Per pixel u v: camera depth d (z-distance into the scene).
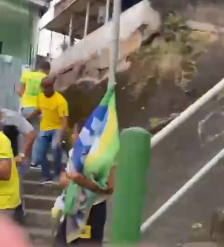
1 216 2.83
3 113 3.83
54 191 5.52
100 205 2.67
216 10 6.12
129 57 6.41
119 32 6.12
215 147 4.34
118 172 1.71
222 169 3.90
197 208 3.74
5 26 10.73
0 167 3.19
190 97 5.80
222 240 3.64
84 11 10.07
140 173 1.69
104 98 2.68
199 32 6.06
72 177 2.62
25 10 10.93
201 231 3.71
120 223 1.69
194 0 6.16
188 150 4.11
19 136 4.02
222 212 3.76
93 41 8.15
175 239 3.43
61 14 10.38
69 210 2.67
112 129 2.60
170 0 6.21
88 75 8.30
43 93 5.78
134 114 6.05
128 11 6.67
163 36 6.18
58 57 10.23
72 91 8.85
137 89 6.15
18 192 3.38
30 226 4.70
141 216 1.70
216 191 3.91
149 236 2.70
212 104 4.37
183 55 6.00
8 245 2.01
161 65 6.07
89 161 2.57
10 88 9.27
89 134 2.62
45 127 5.77
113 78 5.82
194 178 2.64
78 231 2.66
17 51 10.84
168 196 3.60
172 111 5.80
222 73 5.86
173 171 3.91
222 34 6.05
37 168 6.01
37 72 6.14
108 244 1.81
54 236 2.90
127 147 1.69
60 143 5.75
